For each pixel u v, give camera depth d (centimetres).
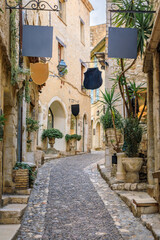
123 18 820
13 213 560
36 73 991
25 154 1099
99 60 1330
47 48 703
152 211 615
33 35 703
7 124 768
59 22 2009
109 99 1021
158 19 562
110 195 821
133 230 544
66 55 2105
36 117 1442
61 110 2012
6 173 750
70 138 2022
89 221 604
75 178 1079
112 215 641
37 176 1080
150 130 793
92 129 3134
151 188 731
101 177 1120
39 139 1706
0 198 604
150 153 788
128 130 897
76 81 2270
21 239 502
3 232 493
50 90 1823
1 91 611
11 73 711
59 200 767
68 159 1711
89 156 1988
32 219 615
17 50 821
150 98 802
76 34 2312
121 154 909
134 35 708
